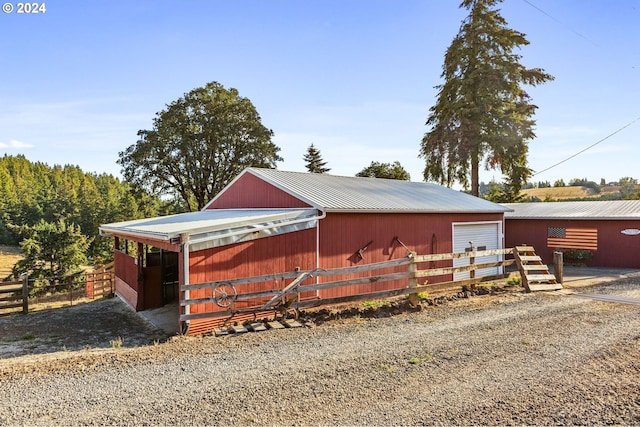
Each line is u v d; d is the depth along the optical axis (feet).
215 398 14.03
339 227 33.04
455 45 82.64
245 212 39.24
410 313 26.53
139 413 12.99
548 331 21.83
